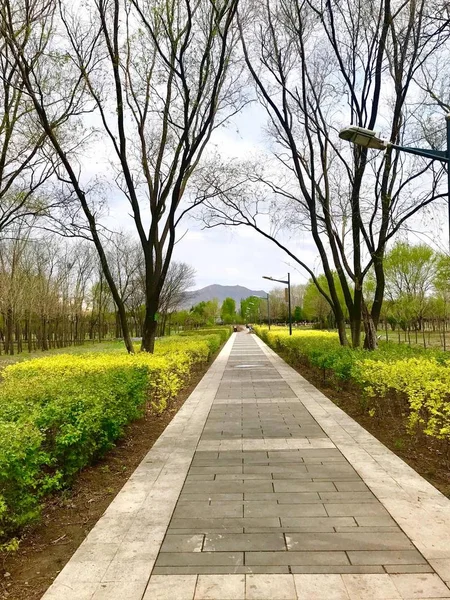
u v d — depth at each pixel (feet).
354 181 41.09
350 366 28.81
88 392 17.47
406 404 22.74
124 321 39.37
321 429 23.21
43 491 12.91
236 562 10.27
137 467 17.52
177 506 13.56
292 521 12.36
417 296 81.56
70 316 126.31
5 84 35.40
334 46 41.04
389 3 36.32
